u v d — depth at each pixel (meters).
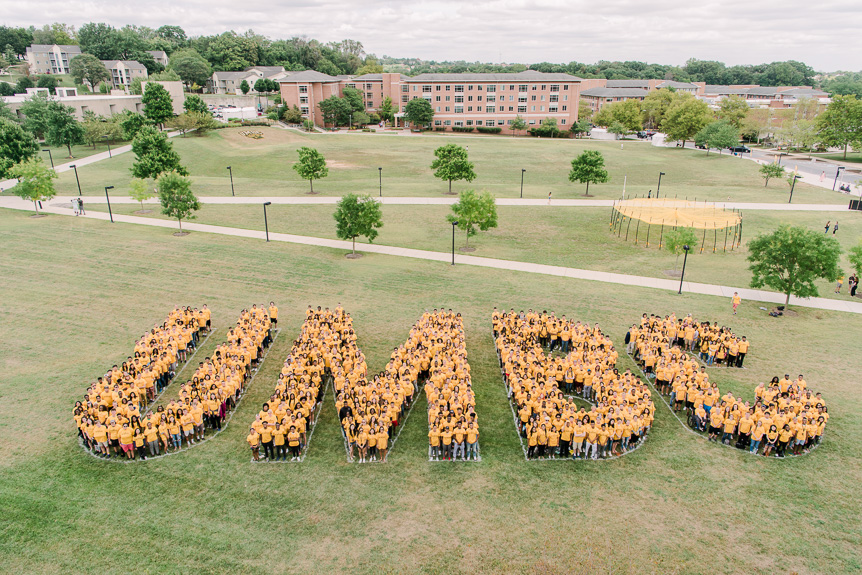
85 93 149.00
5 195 66.94
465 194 48.53
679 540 17.42
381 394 23.45
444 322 30.30
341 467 21.00
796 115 147.38
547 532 17.73
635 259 46.72
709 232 54.38
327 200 67.12
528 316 31.52
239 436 22.91
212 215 59.03
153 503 18.91
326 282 40.56
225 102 168.75
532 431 21.77
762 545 17.23
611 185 80.38
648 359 27.84
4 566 16.22
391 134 137.75
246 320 30.44
